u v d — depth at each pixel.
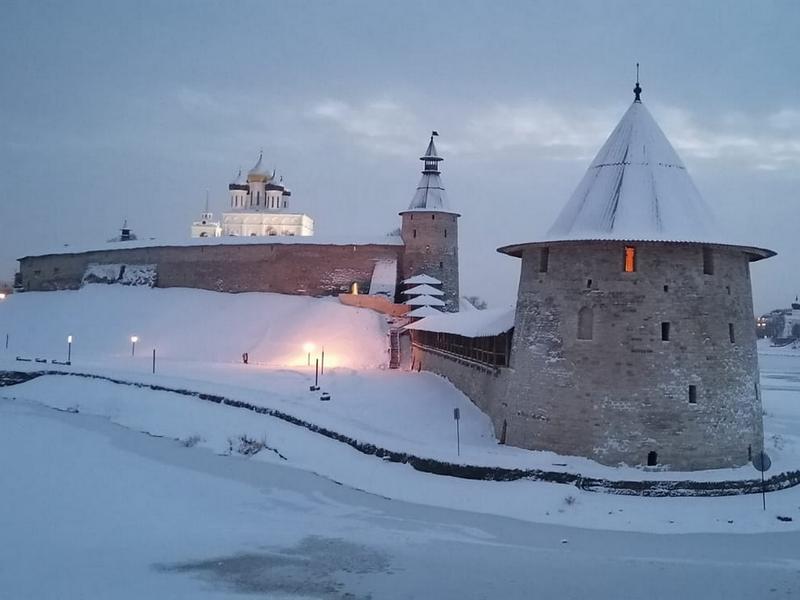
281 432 28.83
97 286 75.81
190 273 71.62
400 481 22.69
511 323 27.61
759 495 21.11
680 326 22.69
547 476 21.39
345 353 52.81
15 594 14.47
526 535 18.52
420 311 55.03
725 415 22.88
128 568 16.09
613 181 24.25
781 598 14.66
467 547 17.67
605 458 22.48
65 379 41.88
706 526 18.91
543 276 24.69
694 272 23.00
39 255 83.31
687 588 15.18
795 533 18.52
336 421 29.06
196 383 37.91
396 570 16.19
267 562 16.61
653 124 25.34
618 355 22.75
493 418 28.69
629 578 15.71
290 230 109.81
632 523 19.11
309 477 24.11
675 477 21.17
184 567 16.23
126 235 97.31
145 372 42.53
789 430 36.62
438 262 64.81
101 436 31.25
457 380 36.97
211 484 23.61
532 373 24.47
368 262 66.25
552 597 14.77
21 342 65.06
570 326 23.58
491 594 14.91
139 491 22.64
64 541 17.77
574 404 23.17
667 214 23.34
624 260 23.09
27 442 29.45
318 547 17.64
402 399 35.78
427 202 65.06
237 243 69.19
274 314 62.22
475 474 22.09
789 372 88.75
